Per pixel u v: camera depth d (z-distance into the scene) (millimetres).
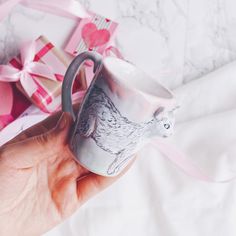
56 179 584
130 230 706
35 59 728
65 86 476
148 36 837
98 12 783
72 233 689
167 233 705
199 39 884
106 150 473
